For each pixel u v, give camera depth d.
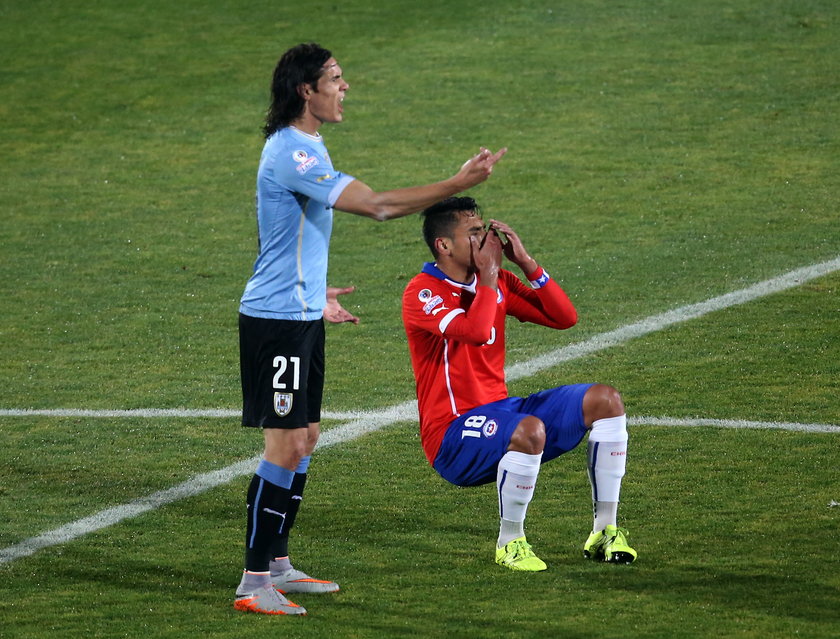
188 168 42.94
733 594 15.49
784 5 54.94
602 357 26.70
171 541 18.28
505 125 44.69
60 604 15.86
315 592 16.06
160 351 28.45
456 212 17.22
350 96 48.25
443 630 14.64
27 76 52.03
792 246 33.41
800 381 24.58
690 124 43.72
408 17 56.47
